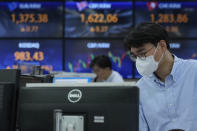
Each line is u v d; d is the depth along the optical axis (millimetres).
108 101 1084
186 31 3725
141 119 1494
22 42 3754
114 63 3709
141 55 1330
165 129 1445
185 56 3707
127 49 1337
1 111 1142
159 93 1467
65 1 3781
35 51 3742
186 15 3744
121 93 1083
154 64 1333
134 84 1107
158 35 1301
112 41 3727
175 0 3756
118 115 1075
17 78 1239
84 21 3775
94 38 3750
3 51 3709
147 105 1481
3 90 1148
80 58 3729
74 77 2125
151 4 3752
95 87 1104
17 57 3730
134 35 1277
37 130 1115
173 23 3746
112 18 3754
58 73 2432
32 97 1131
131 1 3760
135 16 3742
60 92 1116
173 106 1432
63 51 3713
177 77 1440
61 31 3748
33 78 1755
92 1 3781
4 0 3783
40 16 3770
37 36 3756
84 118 1083
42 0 3779
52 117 1104
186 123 1406
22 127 1130
